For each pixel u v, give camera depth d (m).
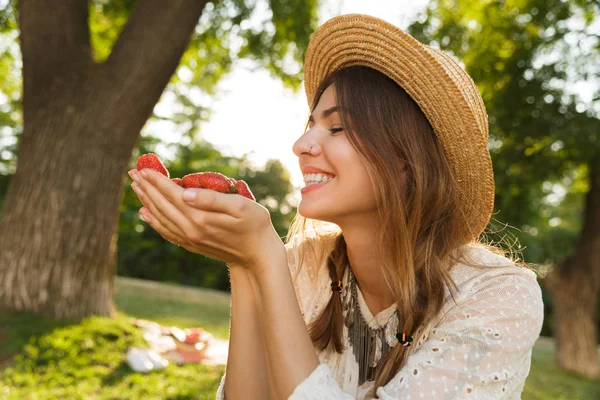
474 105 1.58
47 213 5.76
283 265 1.19
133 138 6.14
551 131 8.98
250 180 24.53
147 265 20.31
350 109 1.41
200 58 10.79
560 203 20.84
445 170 1.49
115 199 6.14
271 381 1.14
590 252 11.20
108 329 5.53
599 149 9.14
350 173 1.38
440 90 1.42
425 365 1.21
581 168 11.30
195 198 1.08
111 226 6.15
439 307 1.36
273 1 9.49
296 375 1.11
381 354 1.55
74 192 5.83
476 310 1.29
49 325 5.37
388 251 1.43
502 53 10.30
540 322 1.33
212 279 20.70
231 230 1.14
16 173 5.98
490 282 1.34
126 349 5.32
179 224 1.12
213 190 1.16
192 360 5.57
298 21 9.64
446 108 1.44
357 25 1.49
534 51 9.54
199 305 10.09
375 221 1.45
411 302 1.38
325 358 1.62
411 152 1.43
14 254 5.69
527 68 9.61
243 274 1.29
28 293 5.62
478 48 10.43
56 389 4.30
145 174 1.12
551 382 8.81
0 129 17.91
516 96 9.34
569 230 21.36
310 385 1.10
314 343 1.61
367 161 1.37
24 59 6.17
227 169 21.22
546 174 9.70
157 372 5.04
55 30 6.09
